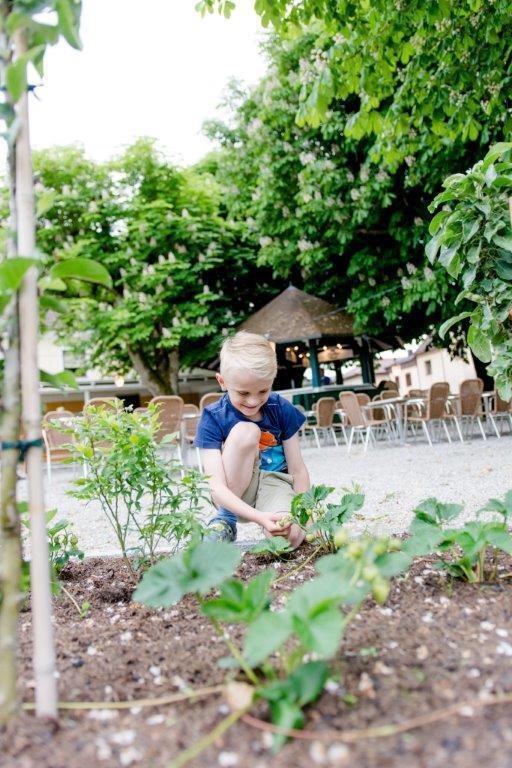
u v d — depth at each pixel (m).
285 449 2.43
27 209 0.99
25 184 1.00
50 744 0.82
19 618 1.55
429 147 7.10
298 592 0.88
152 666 1.12
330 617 0.79
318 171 8.98
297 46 9.27
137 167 13.17
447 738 0.75
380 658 1.03
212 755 0.76
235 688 0.90
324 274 11.80
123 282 13.09
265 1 3.81
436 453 6.66
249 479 2.24
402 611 1.29
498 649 1.03
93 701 0.97
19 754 0.80
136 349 13.97
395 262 9.93
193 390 21.56
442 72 4.41
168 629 1.37
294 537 1.97
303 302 12.55
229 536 2.19
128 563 1.87
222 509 2.23
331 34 4.25
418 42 4.33
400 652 1.05
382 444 9.07
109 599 1.71
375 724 0.80
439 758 0.71
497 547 1.40
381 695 0.88
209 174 15.10
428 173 7.86
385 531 2.37
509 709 0.81
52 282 1.02
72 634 1.38
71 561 2.23
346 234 9.42
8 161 1.02
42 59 1.08
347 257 11.12
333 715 0.84
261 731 0.82
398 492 3.87
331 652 0.72
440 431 10.37
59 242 12.55
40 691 0.89
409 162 7.50
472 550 1.30
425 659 1.01
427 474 4.79
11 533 0.94
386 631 1.17
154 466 1.83
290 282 14.08
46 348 19.08
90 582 1.91
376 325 10.61
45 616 0.91
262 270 14.64
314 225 10.02
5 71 1.01
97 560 2.25
